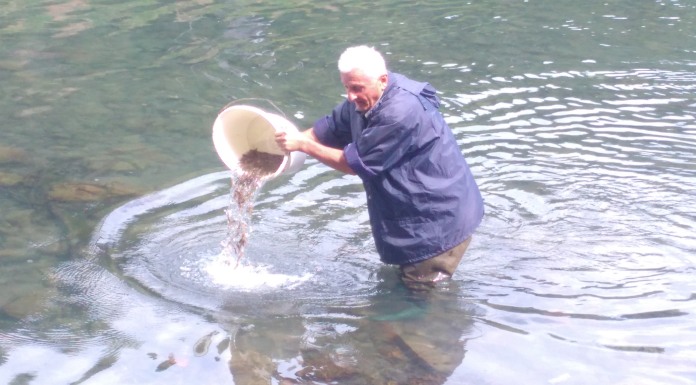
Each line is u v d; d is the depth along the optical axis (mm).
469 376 4281
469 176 5148
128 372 4309
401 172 4934
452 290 5160
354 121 4973
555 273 5328
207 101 8656
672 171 6801
